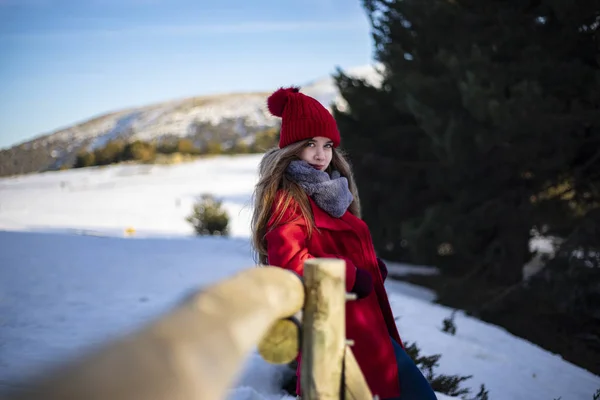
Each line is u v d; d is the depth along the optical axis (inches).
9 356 174.9
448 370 212.1
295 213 78.9
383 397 73.9
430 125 418.0
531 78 368.5
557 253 365.7
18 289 295.6
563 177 414.3
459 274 493.0
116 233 846.5
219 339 23.1
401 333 252.5
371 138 524.1
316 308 54.7
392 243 560.7
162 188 1673.2
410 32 490.3
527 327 352.8
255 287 36.1
